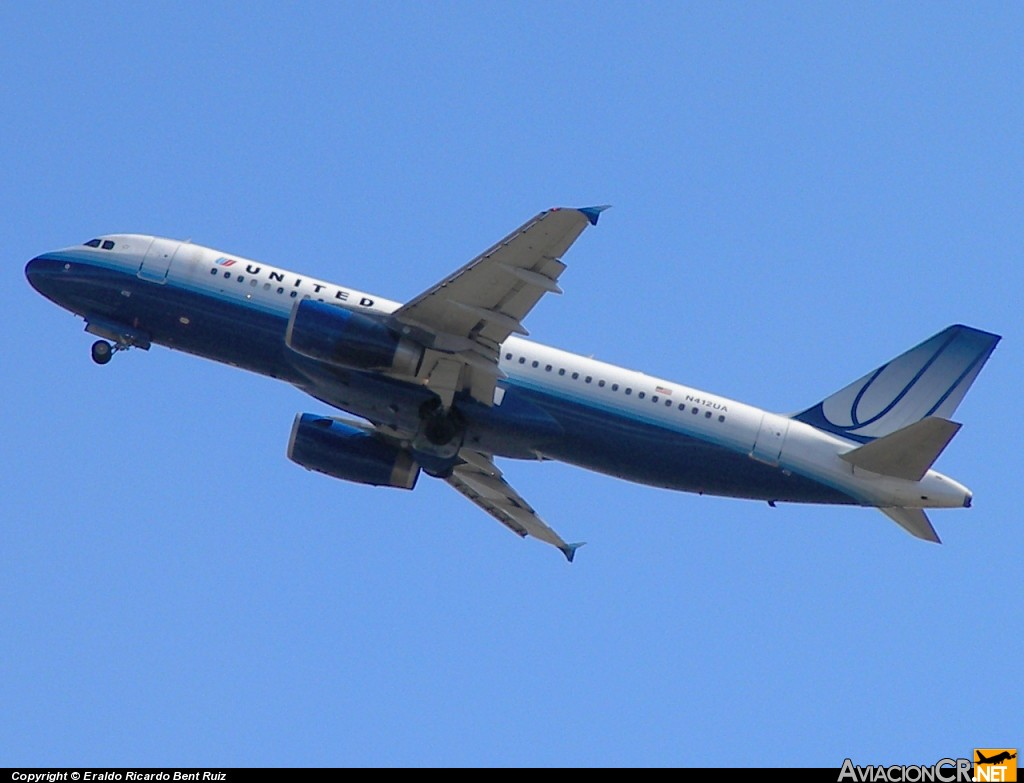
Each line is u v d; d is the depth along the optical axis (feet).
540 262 432.25
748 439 492.54
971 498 488.44
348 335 469.16
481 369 471.21
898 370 509.35
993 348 506.07
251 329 495.82
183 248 511.40
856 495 491.31
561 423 490.90
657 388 494.59
